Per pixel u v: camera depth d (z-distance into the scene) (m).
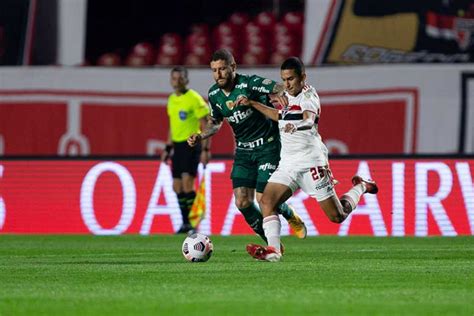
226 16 72.38
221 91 34.62
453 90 68.88
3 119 70.56
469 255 37.72
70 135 70.62
